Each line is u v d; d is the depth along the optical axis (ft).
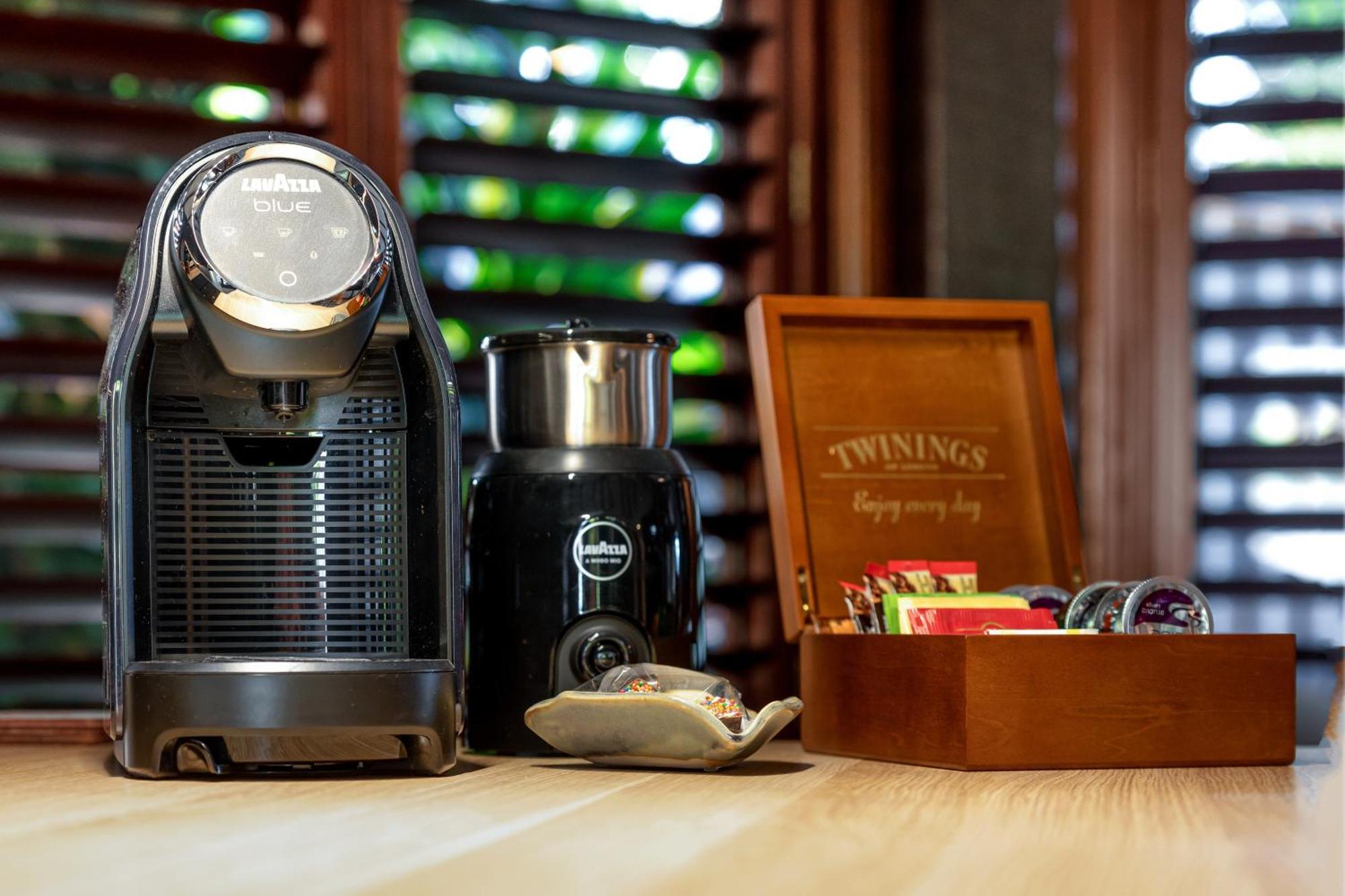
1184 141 7.30
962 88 6.95
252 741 4.03
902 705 4.37
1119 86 7.27
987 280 7.00
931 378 5.57
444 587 4.19
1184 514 7.24
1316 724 7.05
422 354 4.19
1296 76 7.38
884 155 6.92
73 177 5.88
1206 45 7.38
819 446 5.38
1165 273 7.28
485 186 6.79
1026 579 5.47
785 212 6.79
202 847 2.94
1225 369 7.32
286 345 3.91
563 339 4.64
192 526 4.20
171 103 6.40
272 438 4.26
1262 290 7.32
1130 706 4.27
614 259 6.59
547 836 3.07
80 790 3.85
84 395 6.09
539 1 6.64
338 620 4.26
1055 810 3.47
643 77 6.99
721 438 6.98
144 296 4.04
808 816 3.35
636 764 4.27
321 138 6.07
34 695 5.93
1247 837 3.10
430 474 4.23
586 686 4.40
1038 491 5.57
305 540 4.26
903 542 5.37
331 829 3.18
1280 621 7.17
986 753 4.14
